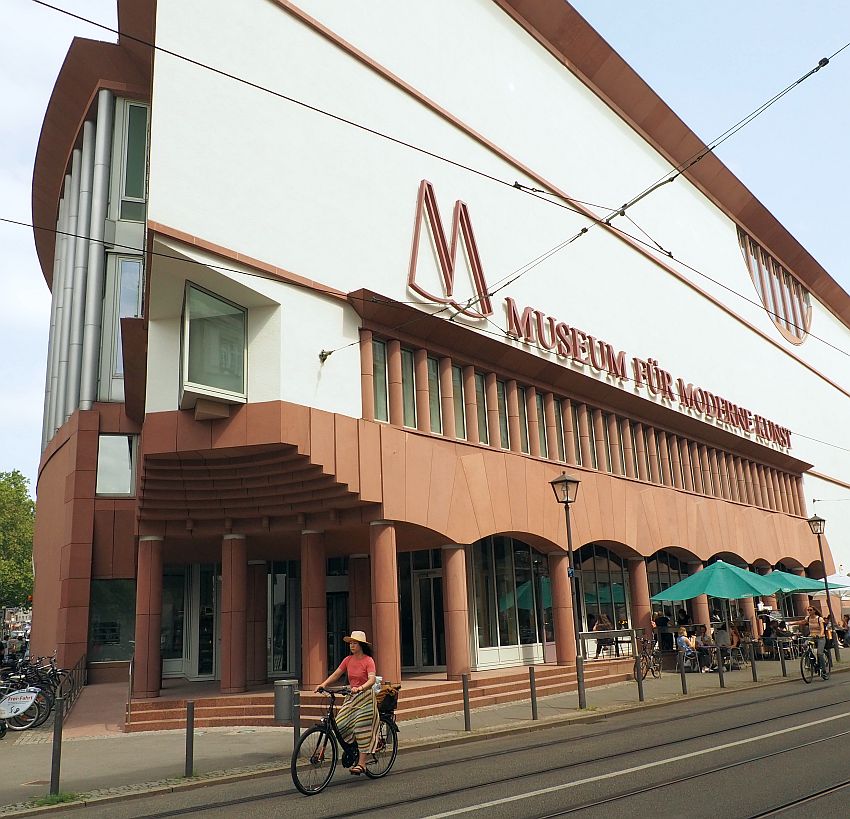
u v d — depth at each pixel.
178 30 17.53
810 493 48.38
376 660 17.84
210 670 27.52
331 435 17.69
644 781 9.04
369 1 22.78
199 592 28.03
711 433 36.78
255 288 17.58
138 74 33.38
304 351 18.30
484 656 23.28
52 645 30.41
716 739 11.90
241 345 17.77
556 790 8.77
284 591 24.97
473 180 25.19
